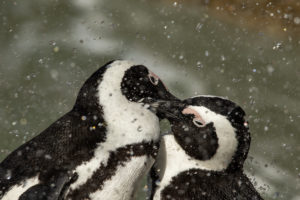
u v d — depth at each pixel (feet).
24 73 50.78
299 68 55.52
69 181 24.79
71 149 25.35
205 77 52.70
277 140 43.96
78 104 27.12
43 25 60.39
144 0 68.54
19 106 45.65
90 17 62.85
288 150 42.06
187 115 26.73
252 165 40.04
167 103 27.58
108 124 26.11
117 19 62.95
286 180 38.68
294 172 39.83
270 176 39.06
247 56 57.77
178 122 26.91
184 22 64.64
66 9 63.77
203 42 60.23
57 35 58.29
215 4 67.36
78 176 24.94
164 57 56.08
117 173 25.46
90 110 26.55
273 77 53.83
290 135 44.83
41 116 44.37
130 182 25.82
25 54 54.13
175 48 58.13
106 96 26.58
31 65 52.26
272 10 64.39
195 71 53.83
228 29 63.52
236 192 25.62
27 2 64.49
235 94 50.42
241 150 26.30
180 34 61.57
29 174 24.79
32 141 26.02
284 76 53.93
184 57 56.49
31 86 48.85
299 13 63.36
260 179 38.52
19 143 40.83
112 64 27.63
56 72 51.08
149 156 26.40
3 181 24.86
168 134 27.73
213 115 26.14
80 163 25.11
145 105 27.40
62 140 25.61
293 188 38.11
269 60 56.95
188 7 68.08
